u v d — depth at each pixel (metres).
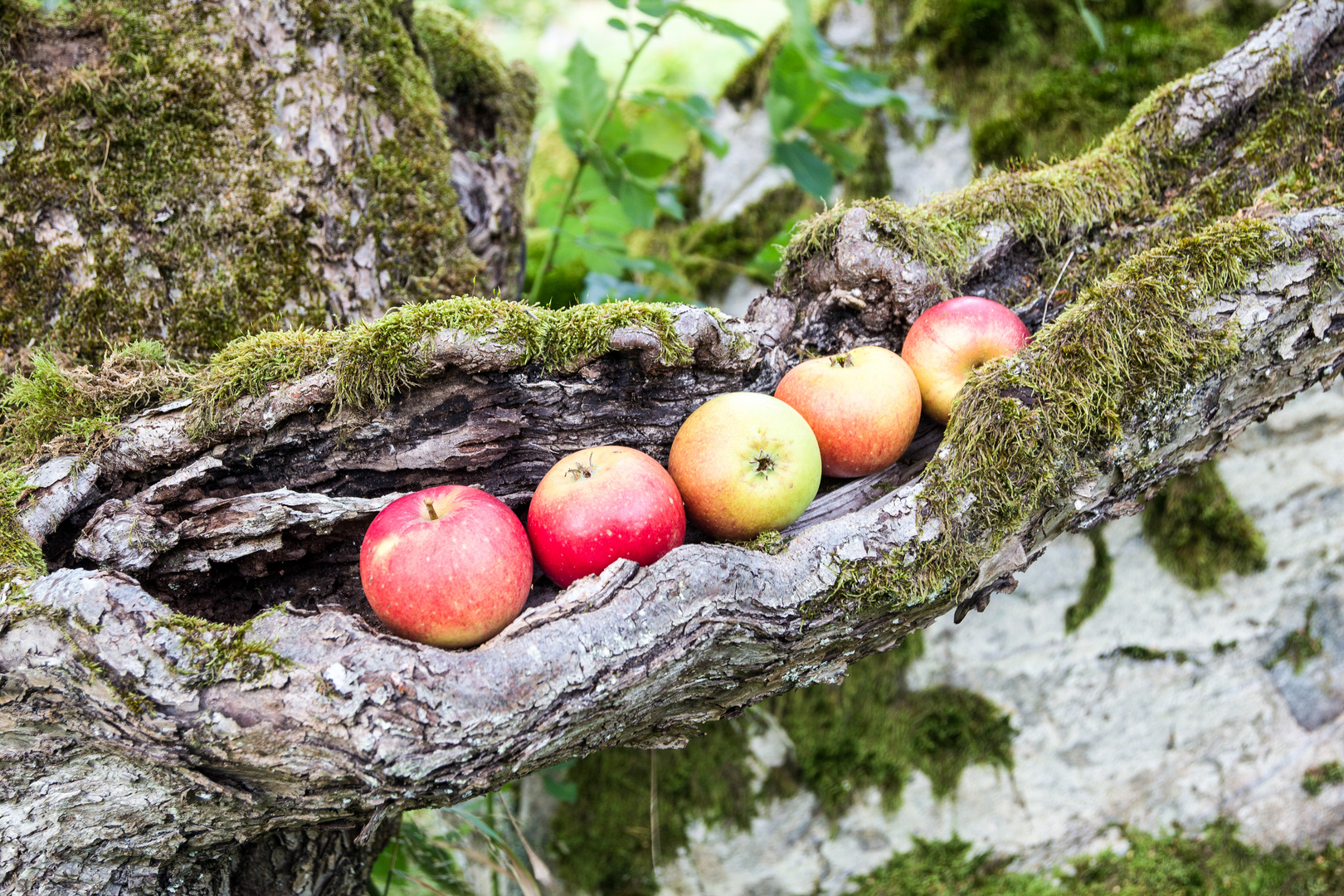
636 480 1.24
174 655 1.00
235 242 1.53
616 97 2.35
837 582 1.23
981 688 2.62
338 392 1.25
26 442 1.27
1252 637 2.55
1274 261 1.36
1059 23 2.73
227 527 1.23
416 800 1.07
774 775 2.66
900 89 2.86
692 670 1.20
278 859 1.43
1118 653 2.58
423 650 1.04
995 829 2.64
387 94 1.71
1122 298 1.35
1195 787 2.59
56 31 1.48
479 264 1.88
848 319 1.64
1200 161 1.71
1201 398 1.35
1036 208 1.63
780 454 1.30
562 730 1.09
